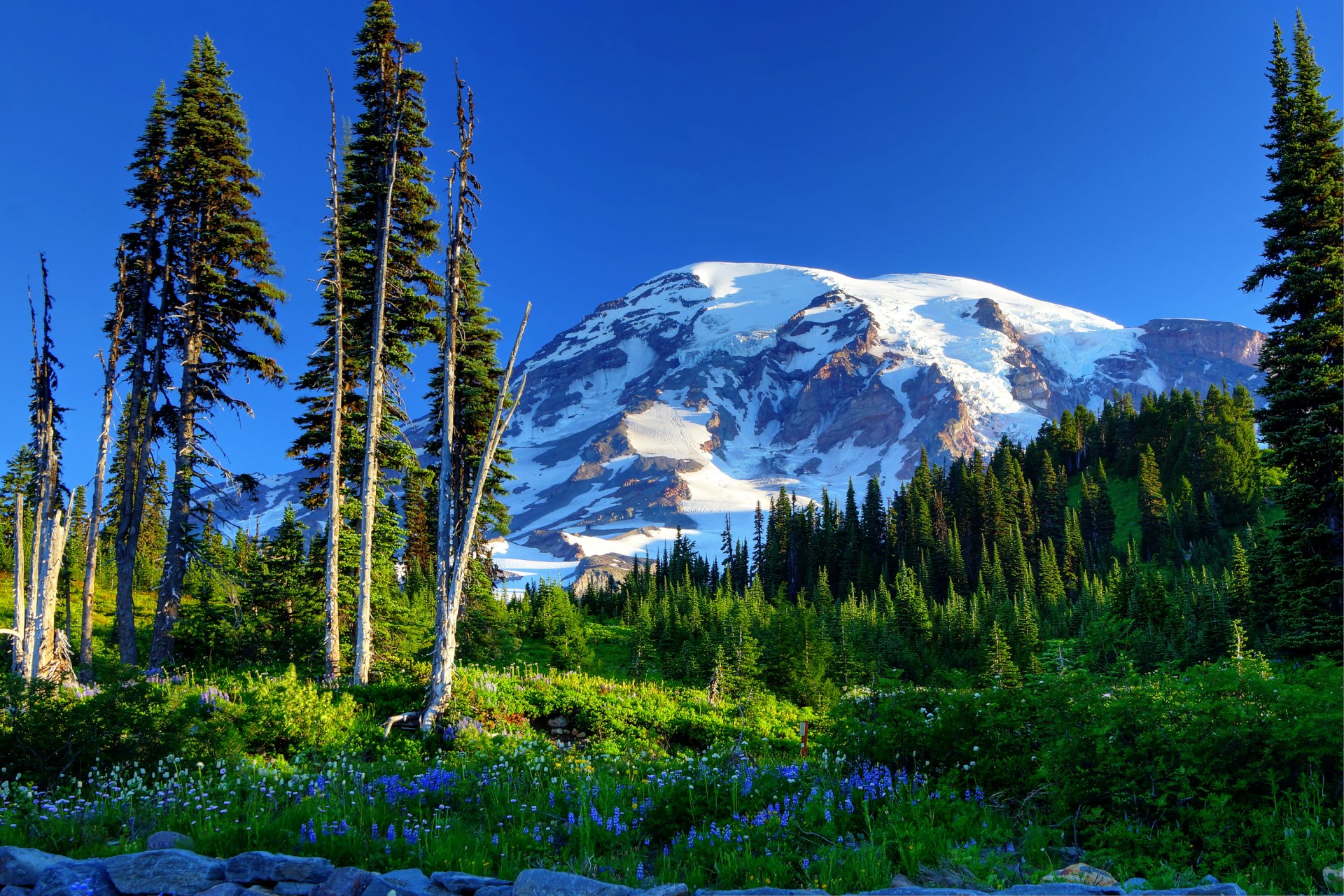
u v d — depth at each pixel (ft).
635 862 24.00
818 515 453.58
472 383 104.27
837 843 22.59
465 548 58.23
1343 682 22.70
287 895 20.29
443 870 22.54
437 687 55.31
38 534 60.29
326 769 37.63
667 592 284.41
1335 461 72.64
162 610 75.05
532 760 41.75
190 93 81.97
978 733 28.89
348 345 79.30
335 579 68.39
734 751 38.40
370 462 69.31
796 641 125.39
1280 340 76.64
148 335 81.51
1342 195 74.23
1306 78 79.20
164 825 27.07
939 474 493.36
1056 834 22.52
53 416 62.23
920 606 235.20
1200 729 22.41
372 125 77.46
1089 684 25.34
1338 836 18.30
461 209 64.03
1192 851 20.68
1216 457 353.31
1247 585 161.48
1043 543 360.69
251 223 80.28
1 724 32.35
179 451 77.36
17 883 20.40
